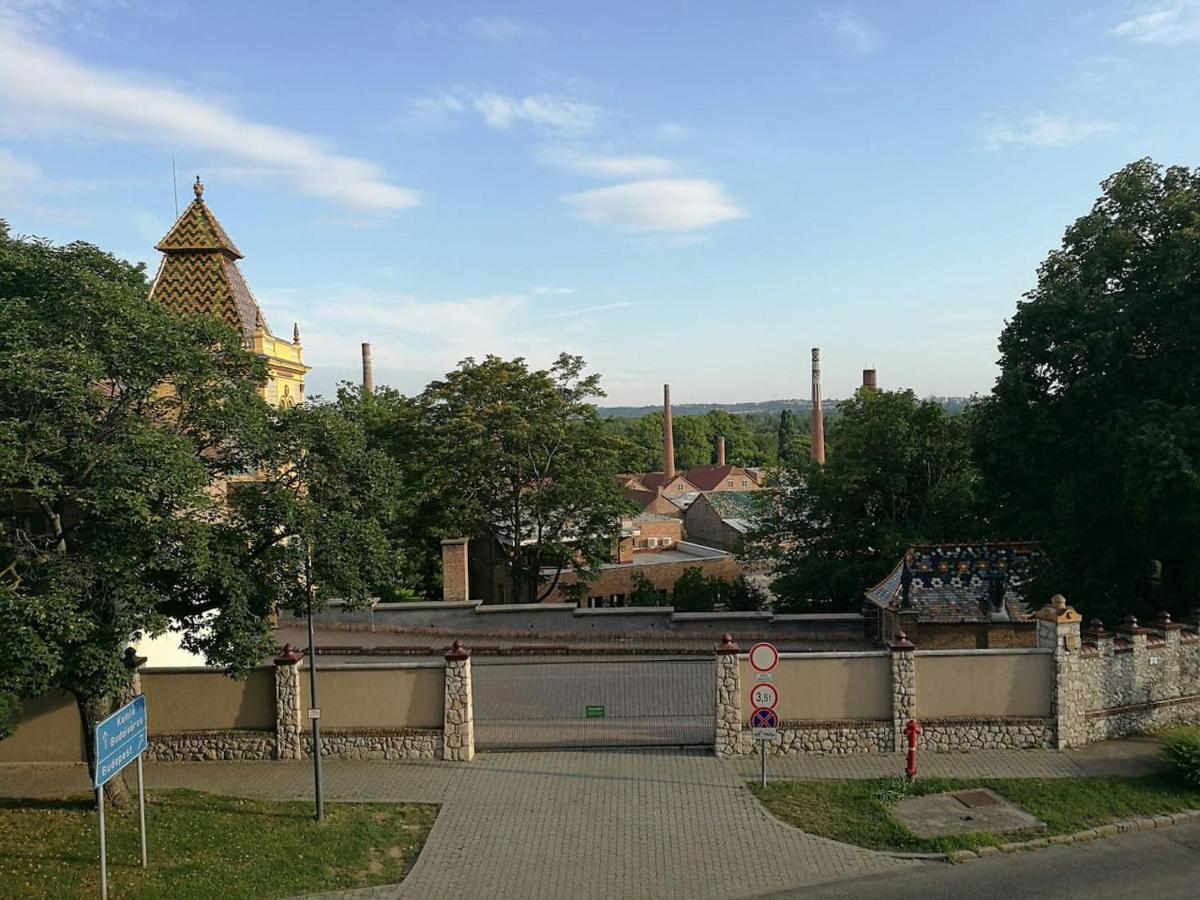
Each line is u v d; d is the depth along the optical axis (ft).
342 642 93.09
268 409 52.26
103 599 42.83
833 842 46.62
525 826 48.62
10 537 44.88
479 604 97.35
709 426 474.49
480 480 120.57
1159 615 77.15
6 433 37.09
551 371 125.39
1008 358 82.58
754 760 58.03
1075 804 50.67
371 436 125.18
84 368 39.70
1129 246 77.10
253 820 48.52
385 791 53.47
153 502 42.65
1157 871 43.60
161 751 59.00
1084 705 60.23
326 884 42.09
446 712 58.29
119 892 39.22
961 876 43.14
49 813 49.06
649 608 95.25
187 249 94.27
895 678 58.85
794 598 117.80
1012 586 82.58
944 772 55.31
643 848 46.03
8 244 46.91
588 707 68.49
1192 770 52.70
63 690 48.19
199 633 63.52
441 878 43.04
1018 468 84.69
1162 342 74.69
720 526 217.77
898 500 122.21
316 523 50.31
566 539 124.36
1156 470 65.62
